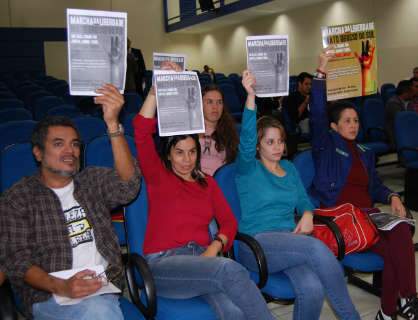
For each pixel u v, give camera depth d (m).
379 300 2.56
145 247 1.83
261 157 2.18
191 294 1.67
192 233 1.86
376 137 5.22
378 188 2.49
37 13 13.18
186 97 1.81
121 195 1.74
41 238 1.60
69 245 1.63
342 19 10.66
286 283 1.87
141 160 1.83
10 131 2.99
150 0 15.70
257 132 2.14
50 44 13.17
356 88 2.41
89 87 1.58
